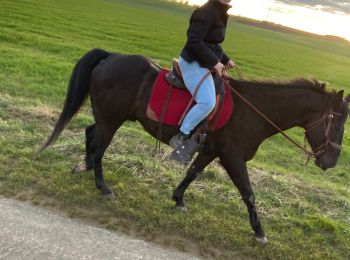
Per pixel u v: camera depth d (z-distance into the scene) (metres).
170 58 18.48
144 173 6.19
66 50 14.50
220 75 4.67
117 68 5.06
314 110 4.94
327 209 6.33
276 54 31.39
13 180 5.32
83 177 5.73
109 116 5.20
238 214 5.66
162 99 4.86
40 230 4.46
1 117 7.20
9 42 14.09
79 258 4.15
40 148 5.37
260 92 4.93
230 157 4.92
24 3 24.02
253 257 4.87
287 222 5.69
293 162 8.60
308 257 5.00
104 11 31.45
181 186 5.46
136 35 23.05
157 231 4.93
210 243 4.93
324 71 27.95
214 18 4.47
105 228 4.79
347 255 5.23
